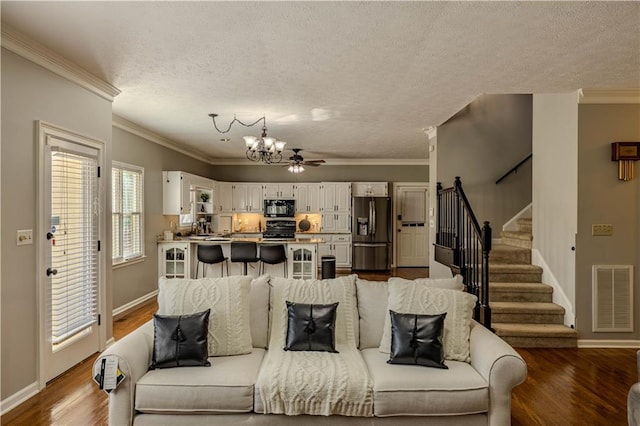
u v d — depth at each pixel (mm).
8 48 2566
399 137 6398
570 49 2846
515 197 5605
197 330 2369
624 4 2203
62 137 3084
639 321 3957
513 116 5605
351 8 2273
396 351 2379
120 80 3535
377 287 2842
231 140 6660
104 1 2189
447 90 3830
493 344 2311
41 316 2867
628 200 3934
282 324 2656
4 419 2498
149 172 5945
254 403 2145
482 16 2357
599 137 3926
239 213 9148
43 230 2883
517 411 2680
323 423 2146
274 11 2309
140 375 2203
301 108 4520
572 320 4031
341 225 9016
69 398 2773
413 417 2146
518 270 4625
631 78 3502
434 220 5668
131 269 5363
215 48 2848
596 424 2516
